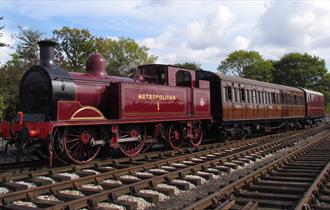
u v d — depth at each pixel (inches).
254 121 821.2
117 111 459.8
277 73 3043.8
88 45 1600.6
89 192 274.5
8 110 967.6
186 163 420.5
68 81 411.8
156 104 512.4
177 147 569.3
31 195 261.0
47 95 397.1
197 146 599.2
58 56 1509.6
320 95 1381.6
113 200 253.0
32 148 395.9
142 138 502.6
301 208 213.3
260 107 836.6
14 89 1019.9
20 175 330.6
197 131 609.0
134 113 475.2
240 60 3191.4
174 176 330.3
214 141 738.8
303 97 1169.4
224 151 545.3
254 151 531.5
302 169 371.9
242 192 267.1
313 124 1326.3
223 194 249.1
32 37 1242.0
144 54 2182.6
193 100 592.7
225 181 338.6
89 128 431.2
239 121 744.3
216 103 682.2
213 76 686.5
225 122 690.8
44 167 394.3
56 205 221.0
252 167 418.3
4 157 500.1
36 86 407.5
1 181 315.9
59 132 400.5
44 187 271.0
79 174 348.8
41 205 242.1
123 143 474.9
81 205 233.8
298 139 738.2
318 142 661.9
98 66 474.3
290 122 1075.3
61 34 1571.1
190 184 313.1
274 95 928.3
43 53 414.0
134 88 478.3
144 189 288.5
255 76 3056.1
